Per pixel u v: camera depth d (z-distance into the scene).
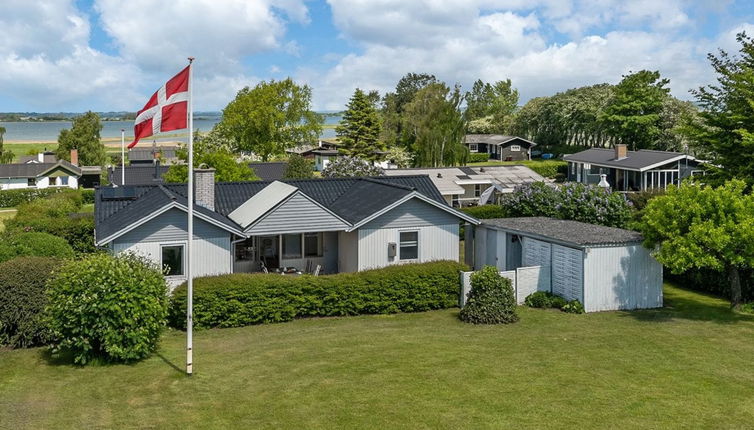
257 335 20.75
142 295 17.03
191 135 15.94
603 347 18.91
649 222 22.42
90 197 73.06
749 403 14.44
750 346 19.03
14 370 16.34
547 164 89.06
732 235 21.09
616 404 14.30
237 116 82.81
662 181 60.25
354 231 27.11
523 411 13.87
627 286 24.02
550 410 13.93
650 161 60.91
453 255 28.45
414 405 14.18
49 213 43.78
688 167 59.81
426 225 27.89
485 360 17.50
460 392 14.98
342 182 33.03
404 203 27.38
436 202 27.70
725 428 13.08
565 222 29.08
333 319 23.02
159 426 12.97
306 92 88.00
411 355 17.97
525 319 22.61
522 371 16.56
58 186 79.81
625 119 85.12
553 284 25.27
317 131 89.50
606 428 13.04
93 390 14.98
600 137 98.19
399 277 23.88
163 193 26.23
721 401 14.55
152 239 23.77
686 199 22.12
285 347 19.02
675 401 14.52
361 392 14.98
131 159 92.38
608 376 16.23
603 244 23.56
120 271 16.94
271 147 84.69
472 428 12.99
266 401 14.41
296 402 14.35
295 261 28.64
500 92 162.50
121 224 23.81
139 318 16.97
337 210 29.20
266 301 22.28
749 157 28.48
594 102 100.62
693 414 13.79
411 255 27.84
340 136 95.88
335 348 18.80
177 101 16.02
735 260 21.28
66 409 13.73
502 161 105.56
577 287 23.92
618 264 23.89
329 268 29.19
